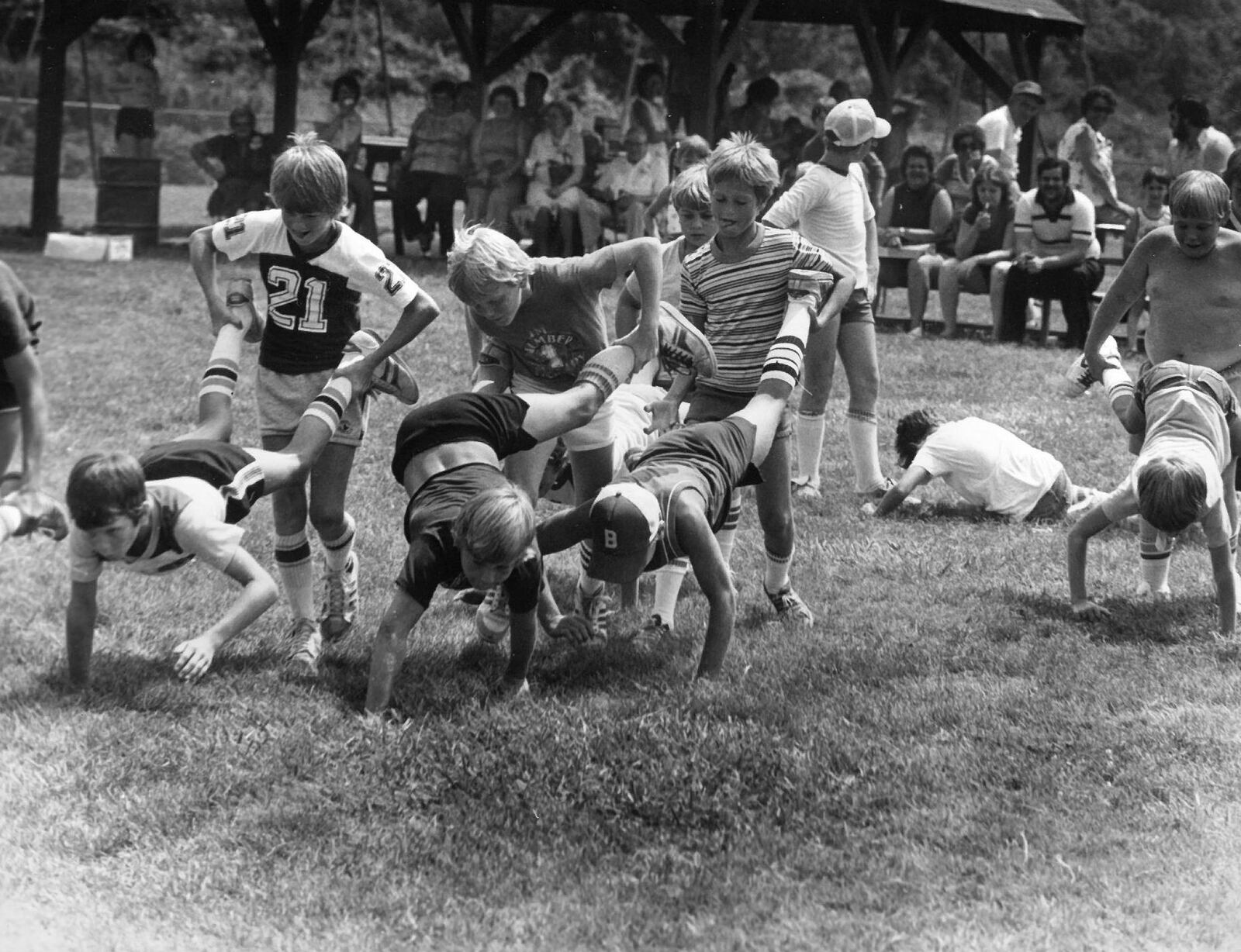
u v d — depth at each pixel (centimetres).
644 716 565
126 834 488
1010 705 594
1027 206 1638
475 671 630
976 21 2341
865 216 962
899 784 522
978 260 1669
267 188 2233
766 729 557
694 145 1019
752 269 666
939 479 1003
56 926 437
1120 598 736
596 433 652
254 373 1291
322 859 475
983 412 1218
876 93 2181
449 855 477
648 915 443
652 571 595
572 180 2000
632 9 2020
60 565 748
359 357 629
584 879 464
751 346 674
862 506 936
